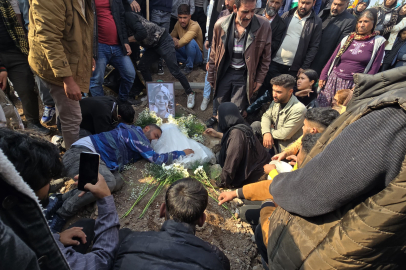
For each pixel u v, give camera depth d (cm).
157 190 250
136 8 405
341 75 371
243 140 261
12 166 58
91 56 243
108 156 255
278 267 123
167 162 280
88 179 145
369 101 92
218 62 359
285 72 406
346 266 96
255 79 372
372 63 355
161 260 115
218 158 313
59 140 311
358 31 349
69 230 163
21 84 305
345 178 86
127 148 268
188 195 132
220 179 280
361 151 82
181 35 489
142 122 363
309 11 363
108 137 259
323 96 392
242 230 234
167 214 137
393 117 77
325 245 99
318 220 104
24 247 54
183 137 323
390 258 93
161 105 402
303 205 102
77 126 260
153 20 476
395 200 77
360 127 83
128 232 162
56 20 196
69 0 204
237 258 209
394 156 77
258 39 333
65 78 215
